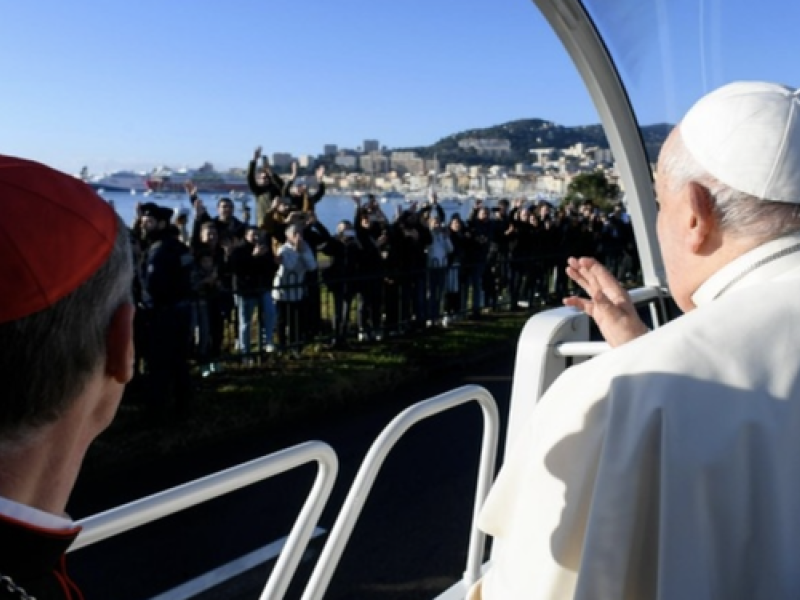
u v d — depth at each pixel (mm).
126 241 801
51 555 733
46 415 726
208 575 3939
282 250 7895
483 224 11031
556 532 968
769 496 860
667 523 860
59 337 706
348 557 4109
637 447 889
